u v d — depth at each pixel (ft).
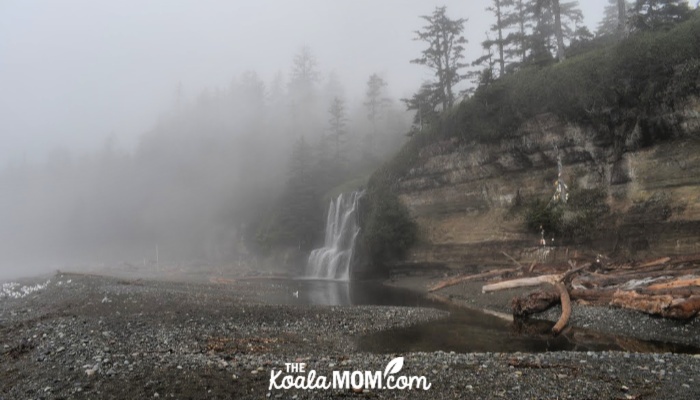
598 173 96.94
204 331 53.83
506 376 34.12
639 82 88.74
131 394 28.89
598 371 35.47
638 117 88.33
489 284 92.32
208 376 32.50
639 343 49.96
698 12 103.91
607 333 55.52
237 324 59.67
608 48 102.94
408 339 54.70
